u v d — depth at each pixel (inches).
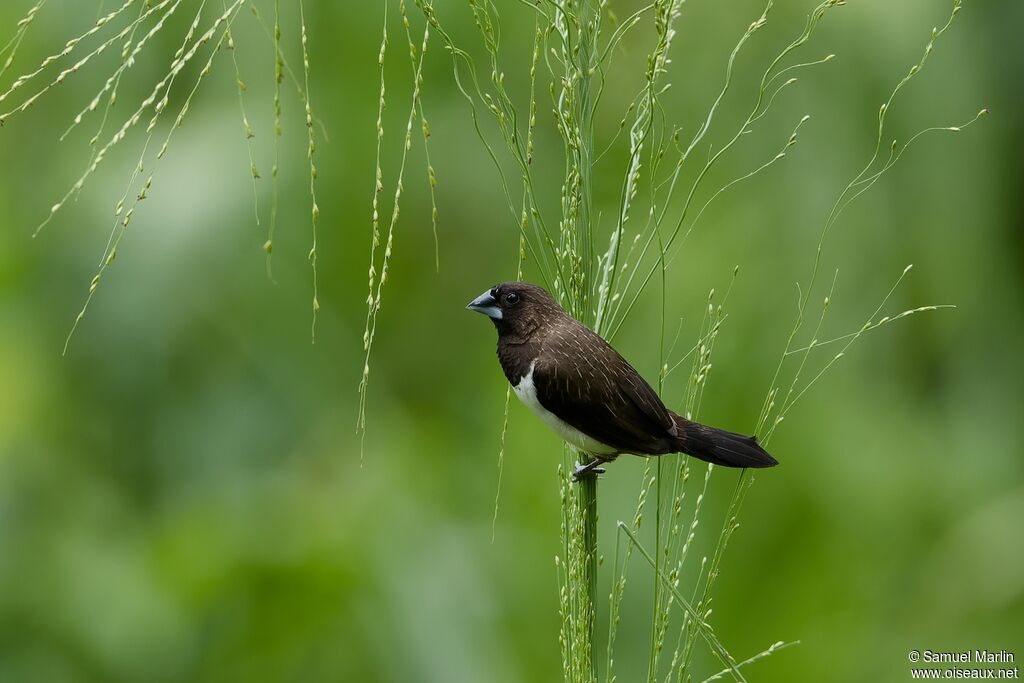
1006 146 414.0
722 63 451.2
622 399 294.4
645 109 267.3
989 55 410.0
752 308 442.3
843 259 436.1
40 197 479.8
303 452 487.5
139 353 481.7
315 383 499.2
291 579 411.8
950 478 437.7
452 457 478.9
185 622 416.2
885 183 426.9
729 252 448.8
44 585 424.8
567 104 263.1
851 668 413.1
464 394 509.7
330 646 413.1
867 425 436.8
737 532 422.9
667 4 249.4
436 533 428.1
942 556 424.8
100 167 477.1
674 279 451.5
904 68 415.2
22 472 453.1
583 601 256.5
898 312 434.6
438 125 494.0
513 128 258.7
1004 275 426.3
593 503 261.7
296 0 472.7
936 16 413.1
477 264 514.3
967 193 416.8
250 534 425.7
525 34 470.0
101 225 477.4
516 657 403.9
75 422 474.9
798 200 438.6
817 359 440.1
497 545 419.8
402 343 516.1
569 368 293.7
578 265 270.8
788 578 420.2
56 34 464.1
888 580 427.2
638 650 394.0
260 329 496.7
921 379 443.8
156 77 470.3
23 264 477.1
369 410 500.4
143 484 480.4
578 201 268.8
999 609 418.9
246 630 413.1
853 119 427.8
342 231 501.7
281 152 484.1
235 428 487.8
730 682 405.1
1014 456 434.3
